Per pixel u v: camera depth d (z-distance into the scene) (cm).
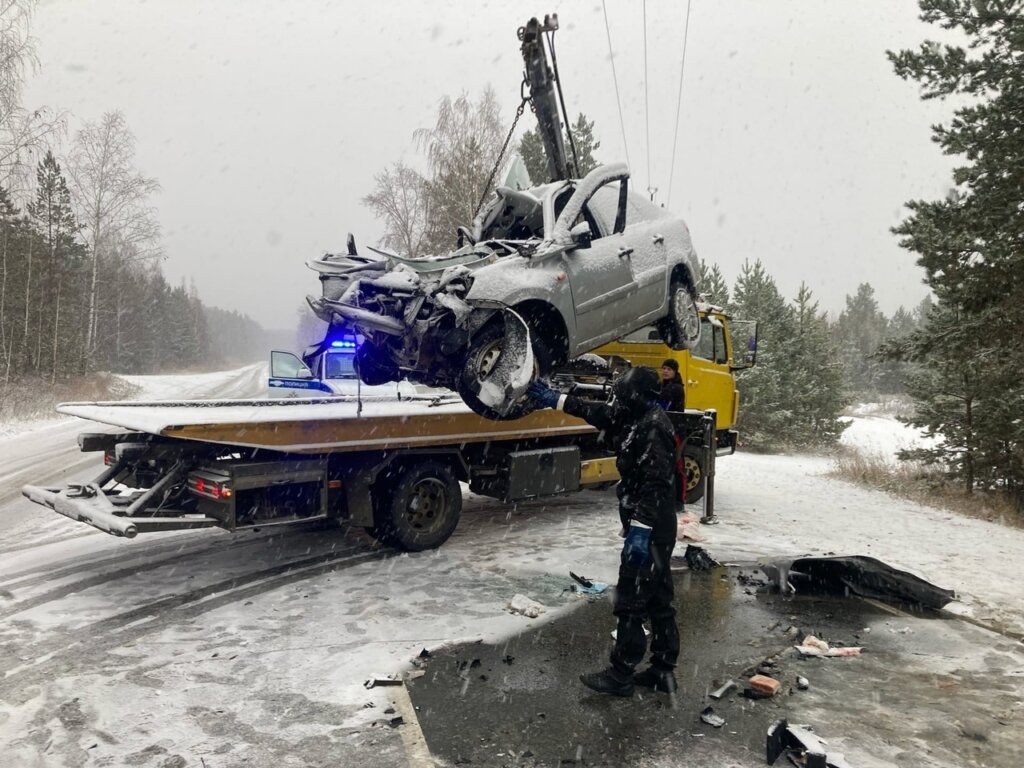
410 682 351
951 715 325
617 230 662
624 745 292
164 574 532
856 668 381
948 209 904
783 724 293
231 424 473
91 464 1077
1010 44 870
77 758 273
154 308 6675
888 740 300
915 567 591
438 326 508
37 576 525
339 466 556
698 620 455
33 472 1006
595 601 481
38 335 2764
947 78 916
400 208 2583
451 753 283
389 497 582
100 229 2952
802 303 2077
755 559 609
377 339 545
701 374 871
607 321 619
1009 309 864
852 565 512
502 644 404
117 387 3002
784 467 1376
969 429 1072
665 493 343
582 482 741
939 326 975
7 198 2338
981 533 741
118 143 2928
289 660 373
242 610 452
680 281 755
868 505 915
